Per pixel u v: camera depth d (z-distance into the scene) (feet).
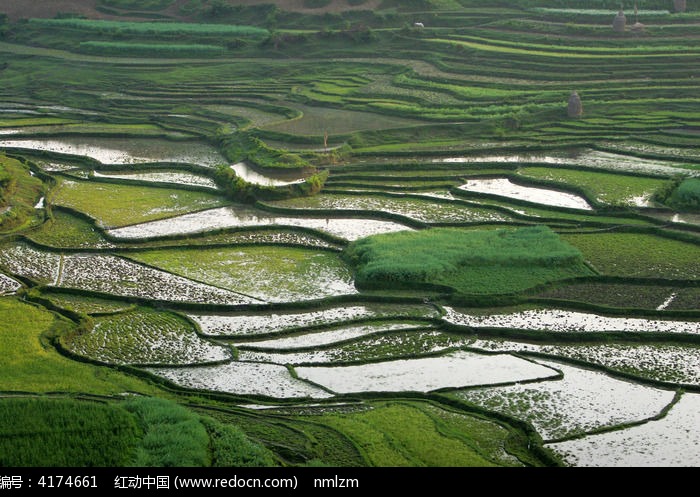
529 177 225.97
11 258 181.16
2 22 446.19
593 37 355.97
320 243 187.21
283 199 215.10
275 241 188.44
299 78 350.23
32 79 365.20
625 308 150.10
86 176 241.55
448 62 346.95
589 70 321.73
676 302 153.07
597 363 133.59
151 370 134.10
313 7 418.10
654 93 297.33
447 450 107.86
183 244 186.70
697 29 351.87
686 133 260.83
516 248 172.45
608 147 251.19
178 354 139.74
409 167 237.04
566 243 175.11
